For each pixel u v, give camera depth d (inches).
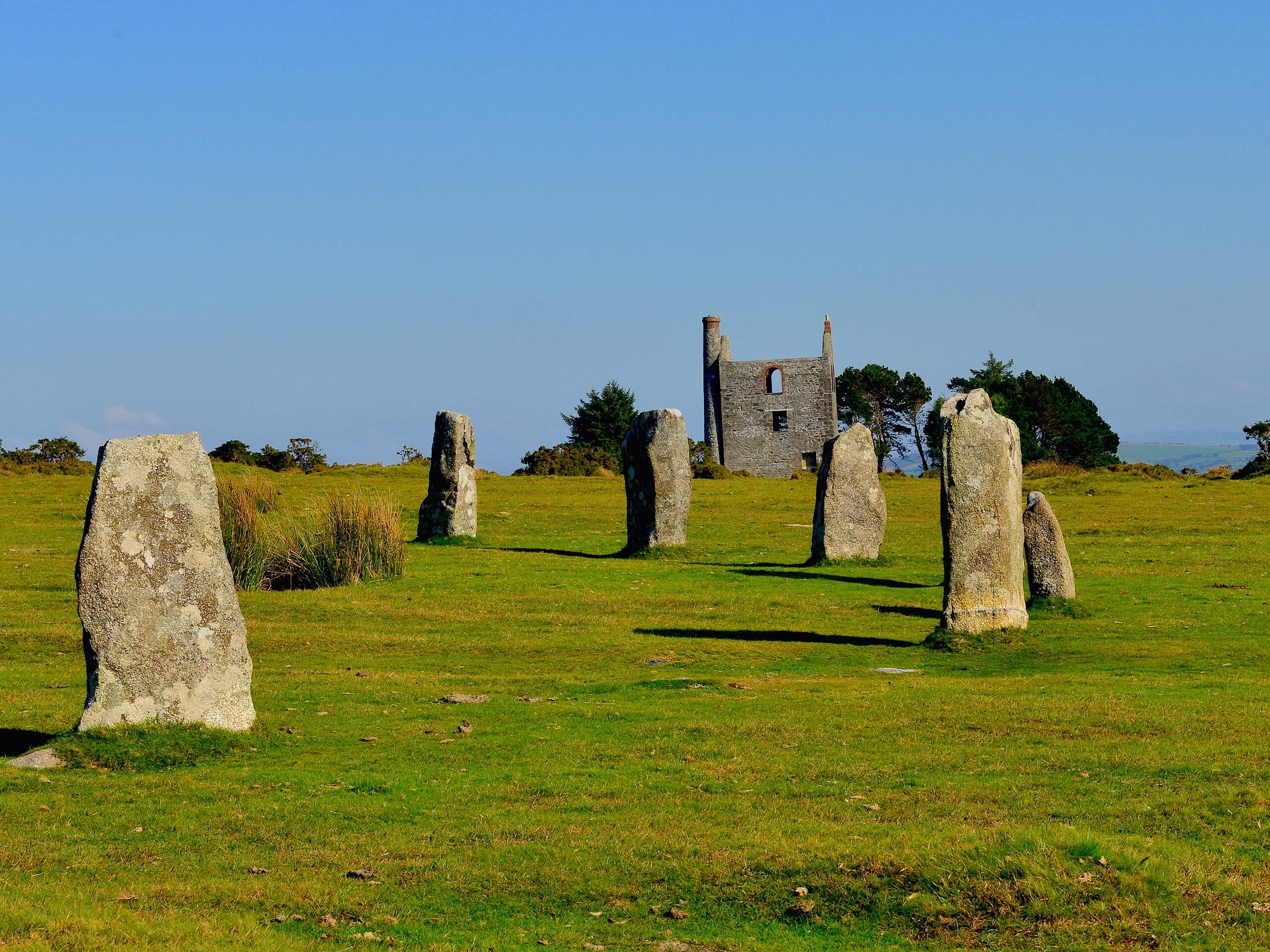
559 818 649.0
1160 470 3567.9
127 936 480.7
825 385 5487.2
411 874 571.5
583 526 2479.1
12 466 3353.8
